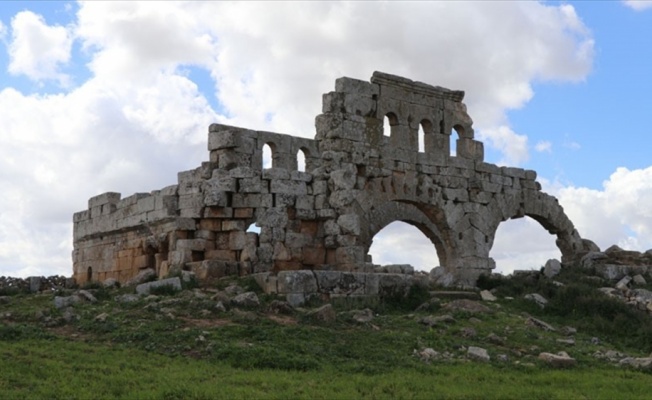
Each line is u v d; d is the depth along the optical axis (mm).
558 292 34656
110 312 26188
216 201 35656
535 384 20875
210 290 30938
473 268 45781
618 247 47406
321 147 40625
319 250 37719
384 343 24672
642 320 31500
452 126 46219
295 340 23922
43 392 17562
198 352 22219
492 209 47531
